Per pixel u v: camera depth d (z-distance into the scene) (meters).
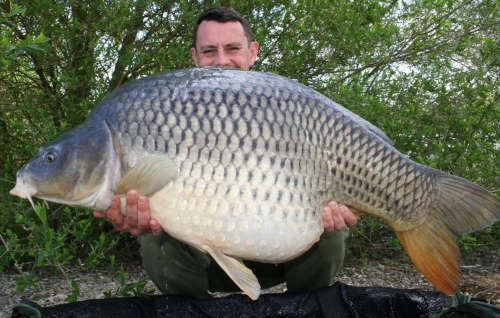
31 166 1.81
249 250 1.77
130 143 1.73
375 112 3.53
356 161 1.82
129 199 1.74
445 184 1.90
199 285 2.38
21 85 3.97
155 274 2.40
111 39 3.90
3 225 3.08
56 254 2.50
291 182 1.75
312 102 1.80
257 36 3.87
